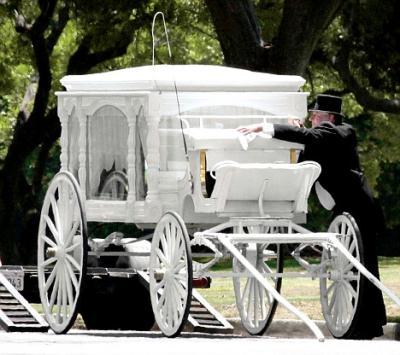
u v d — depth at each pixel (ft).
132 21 186.70
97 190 80.94
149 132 77.30
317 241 73.31
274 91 80.43
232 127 81.30
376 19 195.21
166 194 77.51
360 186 78.84
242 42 143.95
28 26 204.13
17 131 214.07
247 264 69.97
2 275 84.84
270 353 58.49
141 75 78.74
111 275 82.38
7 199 212.64
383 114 275.80
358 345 66.28
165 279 73.26
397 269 145.07
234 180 73.82
